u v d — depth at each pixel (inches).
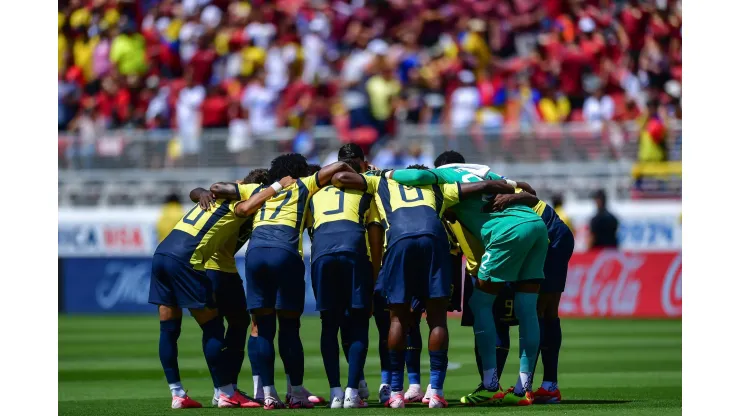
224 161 2834.6
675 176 2655.0
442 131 2728.8
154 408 1109.1
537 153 2706.7
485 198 1087.0
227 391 1114.1
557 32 3230.8
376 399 1222.3
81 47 3440.0
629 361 1676.9
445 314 1068.5
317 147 2832.2
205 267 1155.3
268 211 1103.0
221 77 3294.8
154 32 3462.1
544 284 1128.8
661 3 3284.9
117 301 2770.7
